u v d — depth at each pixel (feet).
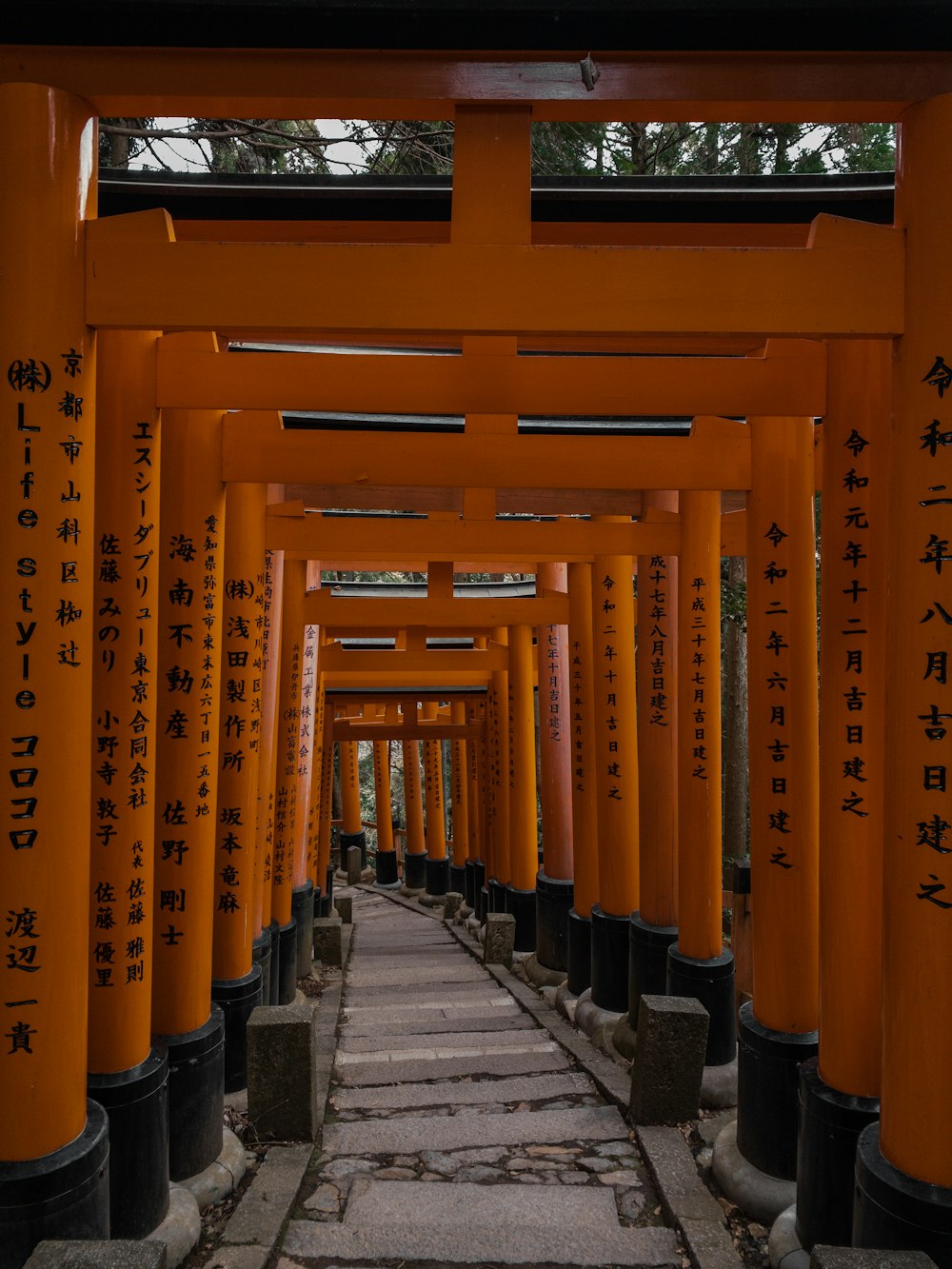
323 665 45.65
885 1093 12.14
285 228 17.15
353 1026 30.04
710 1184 17.10
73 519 11.98
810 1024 16.99
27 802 11.73
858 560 14.53
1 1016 11.82
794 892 17.25
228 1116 20.02
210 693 17.95
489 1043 26.61
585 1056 24.40
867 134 36.60
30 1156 11.90
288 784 31.96
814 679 17.90
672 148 39.83
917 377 11.53
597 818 30.35
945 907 11.44
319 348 23.80
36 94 11.44
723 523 29.25
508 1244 15.11
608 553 25.14
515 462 20.04
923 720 11.53
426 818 74.74
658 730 26.37
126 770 14.88
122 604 15.05
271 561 26.99
